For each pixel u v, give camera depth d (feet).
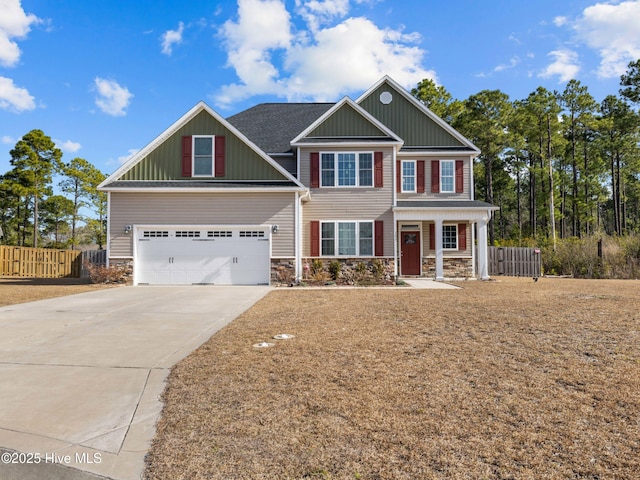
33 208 126.41
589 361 18.31
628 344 21.09
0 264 74.02
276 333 24.76
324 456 10.51
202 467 10.12
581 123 123.54
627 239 76.28
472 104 118.73
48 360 19.74
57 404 14.44
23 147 114.01
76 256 82.69
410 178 67.72
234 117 76.18
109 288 51.03
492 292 44.57
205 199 55.72
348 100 61.00
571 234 161.17
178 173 57.21
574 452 10.54
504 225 164.04
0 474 10.28
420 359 18.86
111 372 17.92
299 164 60.85
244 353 20.34
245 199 55.77
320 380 16.20
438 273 60.23
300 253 56.08
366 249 60.13
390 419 12.60
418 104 68.64
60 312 33.12
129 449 11.28
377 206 60.44
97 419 13.21
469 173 67.67
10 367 18.62
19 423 12.95
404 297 40.52
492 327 25.48
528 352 19.83
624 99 122.01
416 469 9.86
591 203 138.21
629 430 11.69
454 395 14.48
